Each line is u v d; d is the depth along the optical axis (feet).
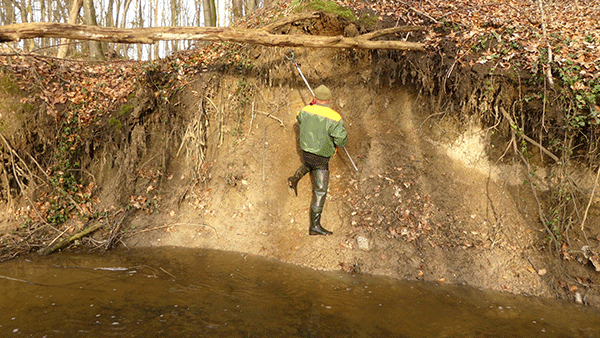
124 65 22.21
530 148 14.74
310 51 19.67
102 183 18.20
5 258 13.61
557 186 13.89
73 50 38.83
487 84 14.53
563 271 12.26
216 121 18.86
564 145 13.52
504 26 15.35
